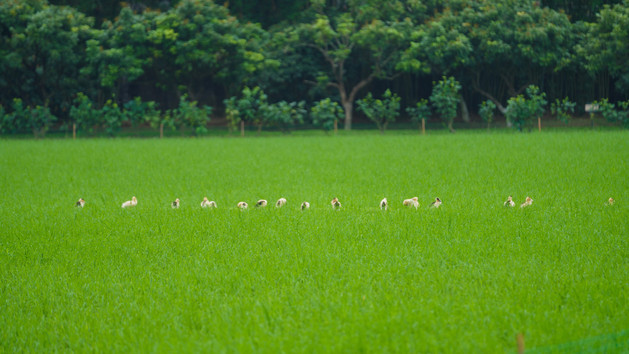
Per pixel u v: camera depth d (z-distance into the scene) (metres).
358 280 34.16
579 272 34.94
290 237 45.94
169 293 33.19
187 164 106.69
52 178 88.94
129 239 47.12
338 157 114.50
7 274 38.31
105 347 26.78
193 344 26.30
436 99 198.12
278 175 88.88
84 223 54.09
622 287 31.77
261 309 29.94
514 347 25.09
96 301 32.69
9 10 198.62
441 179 80.06
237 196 69.75
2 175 92.56
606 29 197.62
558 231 45.56
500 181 76.69
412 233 46.16
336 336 26.33
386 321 27.45
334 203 59.06
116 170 98.75
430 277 34.28
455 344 25.25
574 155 105.31
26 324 29.83
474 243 42.22
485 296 30.81
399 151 124.38
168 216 56.06
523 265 36.53
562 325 26.77
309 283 33.88
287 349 25.38
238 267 37.69
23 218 57.06
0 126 196.12
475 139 151.12
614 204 57.47
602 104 193.75
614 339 25.27
